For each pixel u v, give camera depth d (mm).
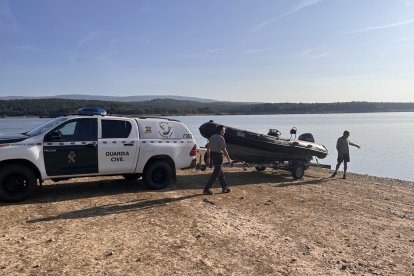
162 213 8352
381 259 6375
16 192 8742
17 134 9414
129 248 6258
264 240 6973
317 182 13680
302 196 10945
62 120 9398
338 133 62062
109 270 5398
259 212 8867
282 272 5637
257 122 113750
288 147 13719
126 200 9289
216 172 10430
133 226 7379
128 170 10094
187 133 11062
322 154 15148
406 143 45219
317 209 9477
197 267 5645
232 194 10688
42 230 6934
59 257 5770
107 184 11188
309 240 7121
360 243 7117
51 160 9008
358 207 9961
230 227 7609
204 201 9633
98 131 9672
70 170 9250
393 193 12375
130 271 5395
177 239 6785
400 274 5805
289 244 6844
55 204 8711
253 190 11445
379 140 49844
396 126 92312
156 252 6145
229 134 12742
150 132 10445
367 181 14820
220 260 5953
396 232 7922
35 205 8570
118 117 10086
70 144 9227
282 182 13234
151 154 10336
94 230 7051
